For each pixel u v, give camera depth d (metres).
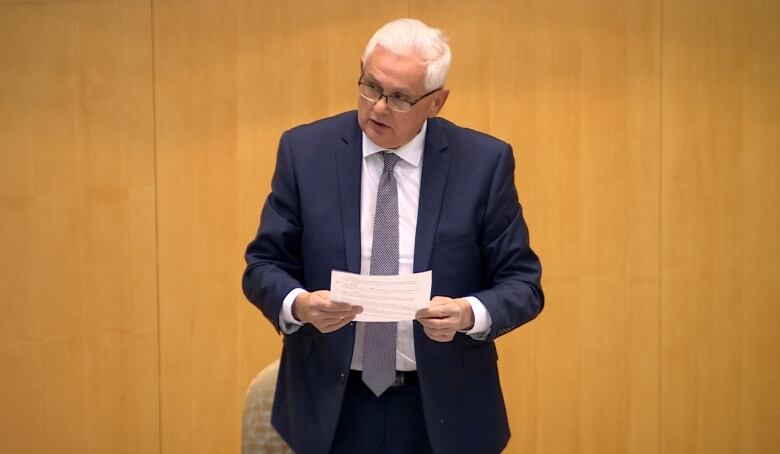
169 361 14.20
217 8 13.68
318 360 7.57
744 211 13.26
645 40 13.08
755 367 13.48
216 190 13.86
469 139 7.89
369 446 7.53
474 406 7.65
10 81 14.08
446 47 7.48
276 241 7.71
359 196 7.61
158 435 14.32
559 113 13.21
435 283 7.47
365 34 13.38
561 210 13.31
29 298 14.31
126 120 13.97
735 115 13.14
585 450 13.63
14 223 14.23
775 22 13.02
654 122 13.17
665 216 13.28
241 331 13.98
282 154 7.93
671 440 13.59
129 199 14.05
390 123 7.29
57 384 14.40
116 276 14.17
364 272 7.52
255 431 8.62
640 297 13.41
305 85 13.55
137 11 13.84
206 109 13.80
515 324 7.36
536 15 13.13
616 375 13.52
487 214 7.66
